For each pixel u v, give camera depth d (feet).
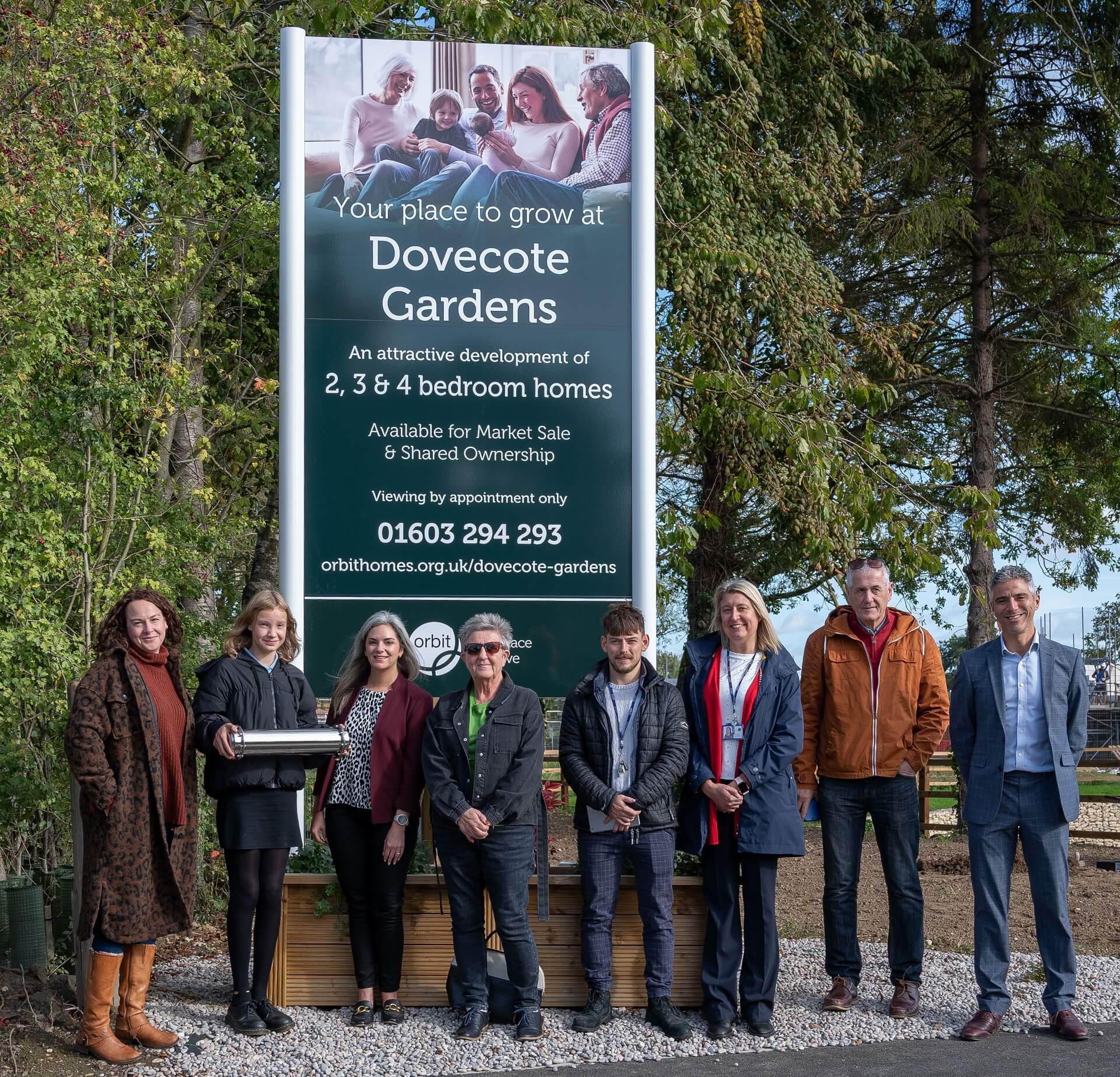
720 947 17.75
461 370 20.76
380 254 20.67
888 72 48.47
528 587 20.71
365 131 20.70
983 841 18.13
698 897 18.94
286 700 17.74
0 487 27.66
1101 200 50.19
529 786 17.42
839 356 40.70
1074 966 17.85
